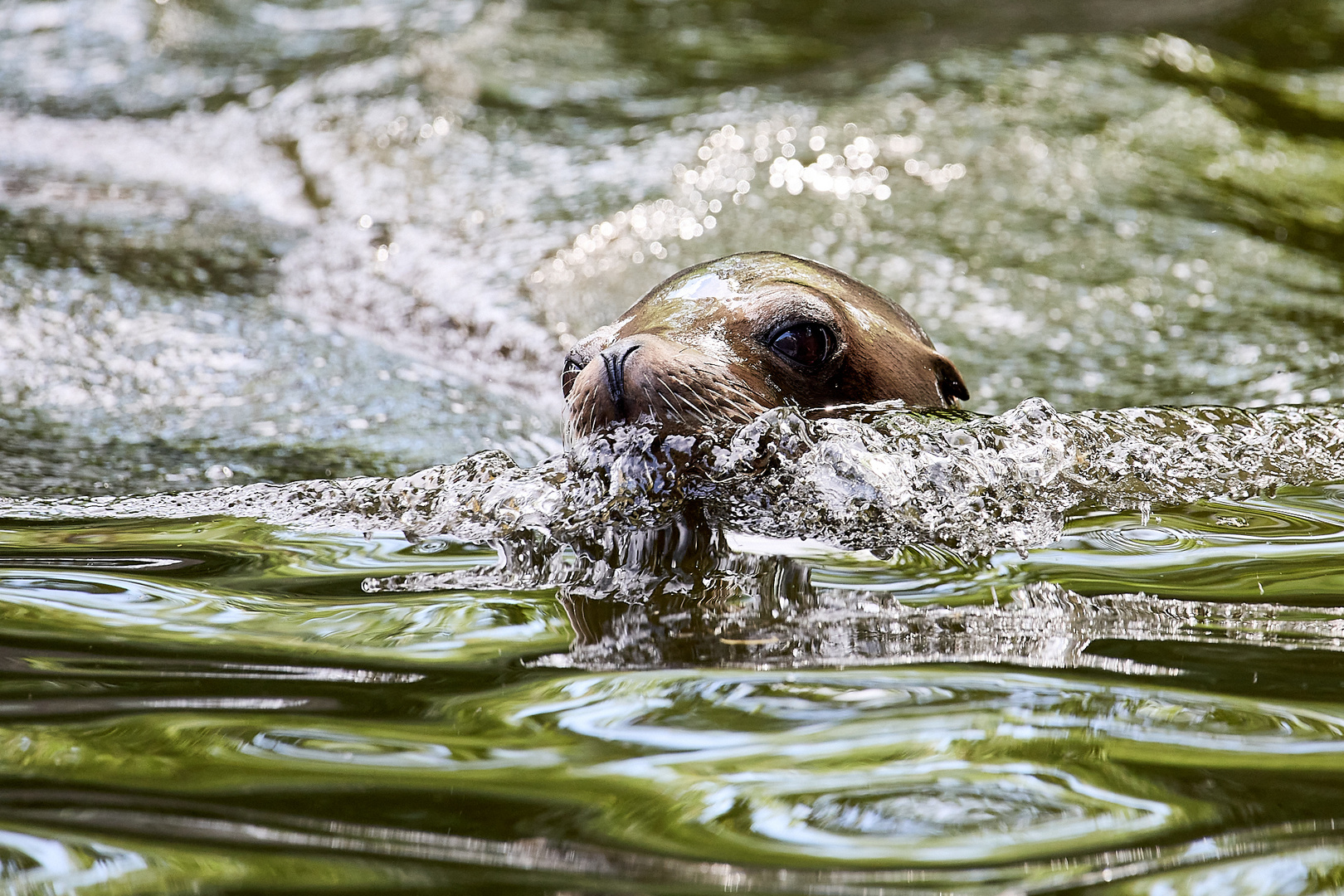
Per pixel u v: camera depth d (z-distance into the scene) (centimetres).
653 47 3666
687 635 1013
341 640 1022
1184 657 959
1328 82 3325
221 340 2114
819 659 961
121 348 2062
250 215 2797
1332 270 2434
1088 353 2102
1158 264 2434
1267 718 851
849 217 2589
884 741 816
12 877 672
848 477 1336
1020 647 981
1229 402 1869
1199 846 691
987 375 2016
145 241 2598
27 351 2033
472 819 729
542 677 936
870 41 3738
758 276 1549
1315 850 683
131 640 1028
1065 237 2530
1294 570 1165
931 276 2370
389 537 1325
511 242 2497
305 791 764
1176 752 802
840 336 1476
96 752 819
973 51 3316
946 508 1305
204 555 1274
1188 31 3594
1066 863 677
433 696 904
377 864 680
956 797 746
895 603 1082
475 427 1809
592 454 1335
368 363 2052
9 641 1025
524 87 3328
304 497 1491
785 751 807
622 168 2783
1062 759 791
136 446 1714
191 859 687
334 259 2517
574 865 677
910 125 2923
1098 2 3978
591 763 795
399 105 3153
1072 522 1300
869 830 711
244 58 3659
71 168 3072
